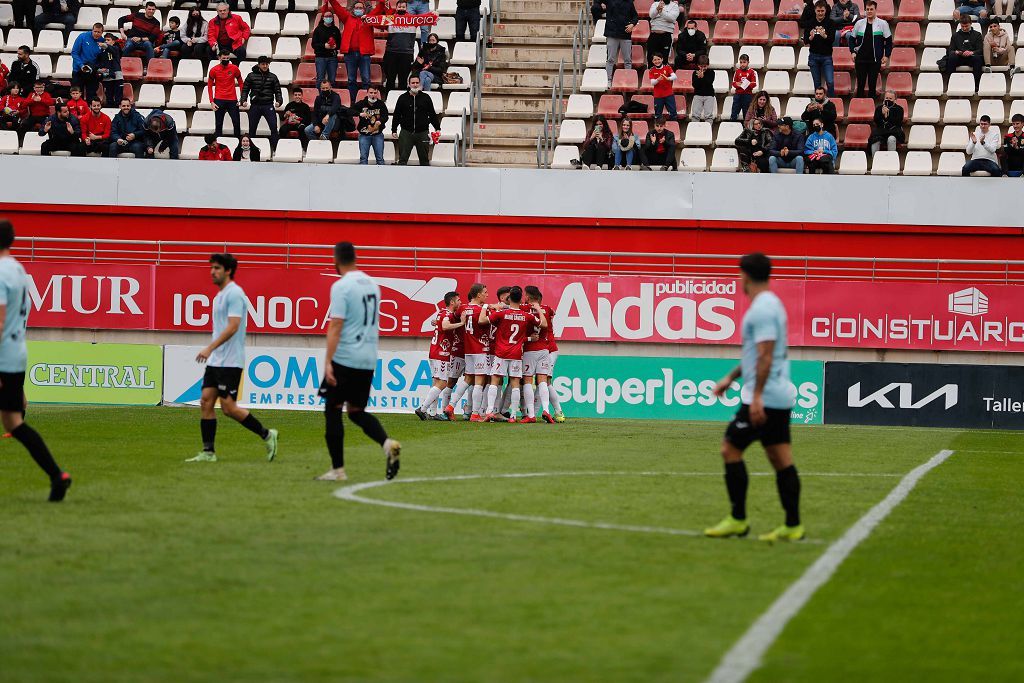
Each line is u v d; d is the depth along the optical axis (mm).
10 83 89562
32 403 71875
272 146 86375
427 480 37906
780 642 19297
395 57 90312
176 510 30969
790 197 78562
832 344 73062
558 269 78000
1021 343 72125
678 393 70812
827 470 43969
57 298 75125
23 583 22547
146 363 71688
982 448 55250
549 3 101750
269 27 98625
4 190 80188
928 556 26906
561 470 41469
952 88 90750
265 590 22266
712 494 35844
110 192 80125
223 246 77812
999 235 77812
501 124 92438
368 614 20672
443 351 64812
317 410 70938
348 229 79812
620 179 79125
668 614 20859
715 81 93500
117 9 100062
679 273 77562
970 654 18984
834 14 94062
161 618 20250
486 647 18734
